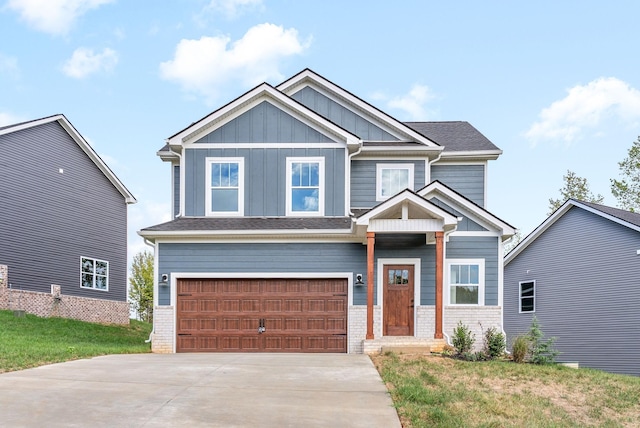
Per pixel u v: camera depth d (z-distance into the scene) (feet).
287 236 52.03
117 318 90.68
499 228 52.49
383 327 51.67
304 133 56.59
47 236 77.46
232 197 56.13
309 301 52.01
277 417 24.17
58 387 28.40
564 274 72.74
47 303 75.56
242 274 52.13
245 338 51.72
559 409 29.91
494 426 25.04
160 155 60.18
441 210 47.16
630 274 62.54
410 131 59.98
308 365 37.83
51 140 79.10
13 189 72.02
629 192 107.76
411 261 52.19
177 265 52.34
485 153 60.49
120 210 93.91
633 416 30.09
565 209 72.33
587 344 68.08
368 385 31.04
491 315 51.80
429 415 25.52
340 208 55.93
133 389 28.53
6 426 21.95
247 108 56.90
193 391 28.43
